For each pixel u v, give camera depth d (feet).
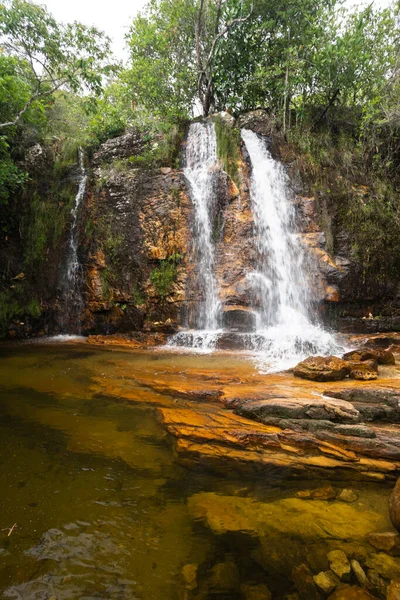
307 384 19.57
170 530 9.29
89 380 21.56
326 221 38.81
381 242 38.19
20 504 10.02
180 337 32.50
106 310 37.52
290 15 45.34
